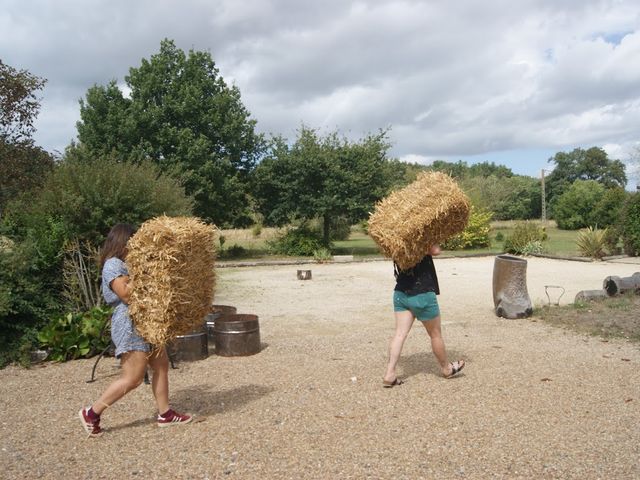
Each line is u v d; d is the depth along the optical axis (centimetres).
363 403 503
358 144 2788
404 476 359
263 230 4044
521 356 666
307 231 2839
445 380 569
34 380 613
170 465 383
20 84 1460
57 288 826
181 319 438
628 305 913
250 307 1121
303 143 2761
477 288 1367
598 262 2102
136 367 432
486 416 464
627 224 2239
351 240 4334
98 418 437
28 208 884
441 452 395
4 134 1489
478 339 769
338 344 755
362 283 1549
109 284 427
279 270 1978
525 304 917
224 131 2641
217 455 397
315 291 1377
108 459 395
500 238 3425
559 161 8775
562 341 748
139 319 423
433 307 548
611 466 370
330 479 357
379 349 718
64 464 388
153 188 977
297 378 590
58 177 909
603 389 534
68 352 704
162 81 2628
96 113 2509
